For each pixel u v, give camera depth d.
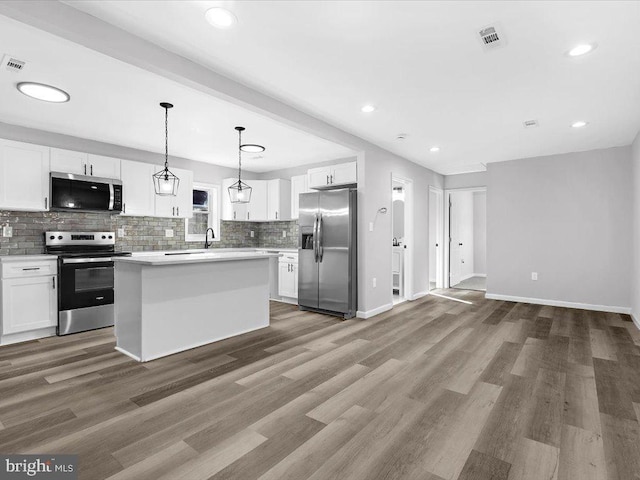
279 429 1.85
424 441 1.75
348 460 1.60
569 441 1.75
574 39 2.11
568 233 4.95
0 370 2.65
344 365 2.76
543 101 3.08
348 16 1.89
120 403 2.13
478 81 2.69
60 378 2.50
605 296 4.69
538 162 5.16
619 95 2.95
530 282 5.25
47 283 3.53
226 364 2.78
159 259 2.95
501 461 1.60
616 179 4.61
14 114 3.37
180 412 2.03
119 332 3.14
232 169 6.05
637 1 1.76
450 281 6.99
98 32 1.91
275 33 2.05
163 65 2.21
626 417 1.98
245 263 3.72
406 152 4.95
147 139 4.22
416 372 2.62
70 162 3.88
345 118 3.53
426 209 6.03
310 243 4.83
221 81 2.57
